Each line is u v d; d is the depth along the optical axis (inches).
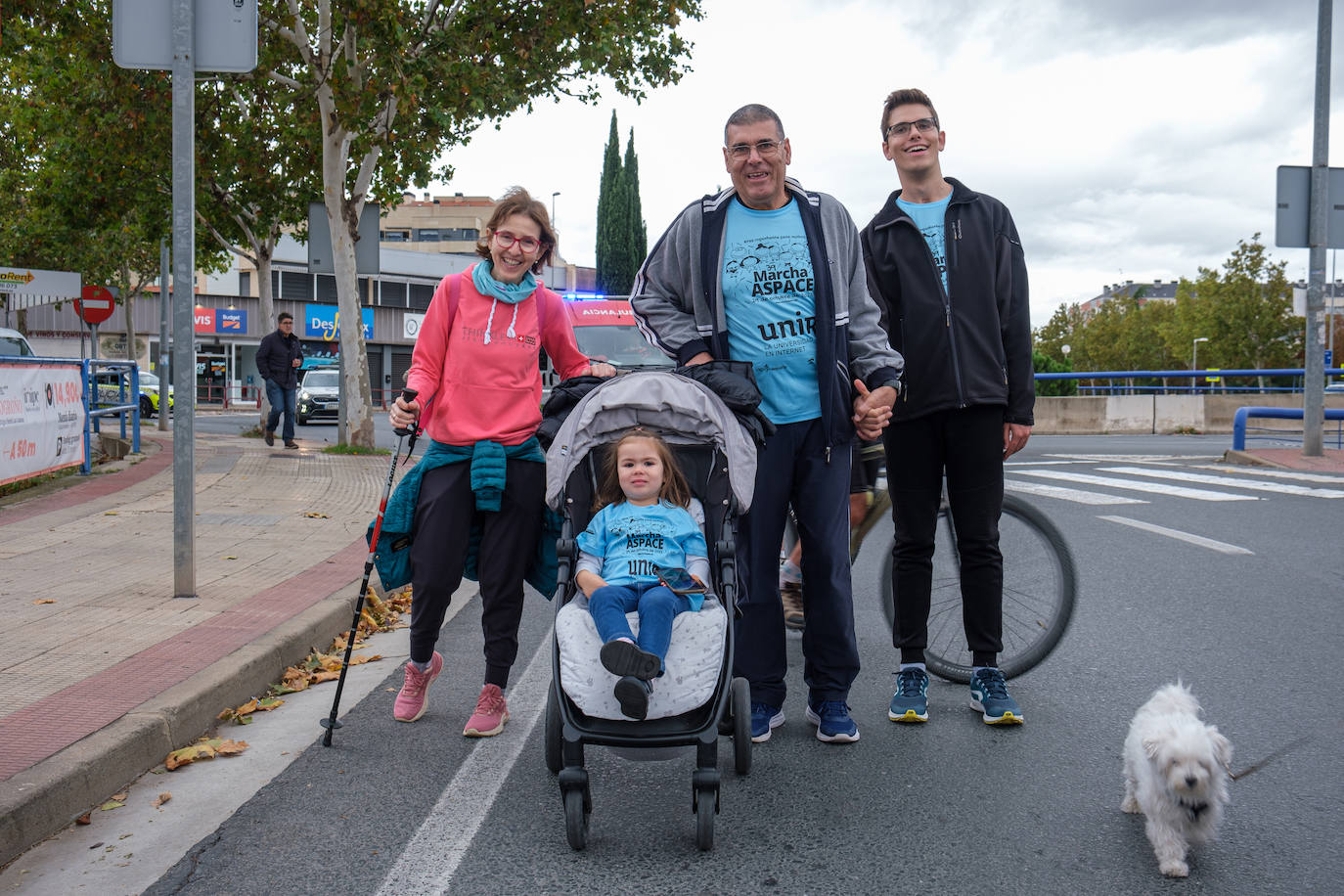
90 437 505.0
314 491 448.1
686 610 136.5
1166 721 120.0
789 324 165.0
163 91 745.6
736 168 163.8
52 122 862.5
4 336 754.2
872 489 216.2
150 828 131.8
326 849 126.0
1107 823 133.6
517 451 169.0
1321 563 305.9
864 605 264.7
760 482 164.7
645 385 155.9
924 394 173.3
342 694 190.9
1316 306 596.4
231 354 2049.7
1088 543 344.8
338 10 588.1
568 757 126.0
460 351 169.3
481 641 233.8
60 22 686.5
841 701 164.4
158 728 153.3
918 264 175.3
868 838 129.3
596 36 648.4
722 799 142.2
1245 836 129.0
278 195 884.0
